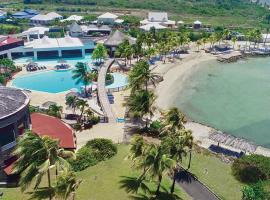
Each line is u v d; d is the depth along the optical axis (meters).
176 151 61.50
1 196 59.88
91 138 84.94
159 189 65.19
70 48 161.62
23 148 52.34
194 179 70.44
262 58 182.38
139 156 59.03
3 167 65.75
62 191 46.94
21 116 69.12
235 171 72.81
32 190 61.28
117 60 157.12
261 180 69.12
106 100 107.31
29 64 142.88
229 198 65.12
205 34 197.88
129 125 93.00
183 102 118.19
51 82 129.62
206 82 140.38
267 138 95.56
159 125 88.44
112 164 72.88
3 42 153.25
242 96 127.12
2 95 72.00
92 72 129.88
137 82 98.56
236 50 189.38
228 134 95.94
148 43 158.00
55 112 93.94
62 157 54.94
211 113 111.06
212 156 80.38
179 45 175.75
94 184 65.56
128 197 61.66
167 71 149.38
